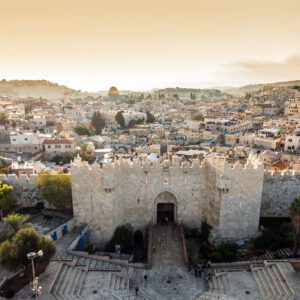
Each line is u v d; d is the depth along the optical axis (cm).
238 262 5597
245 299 4391
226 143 17212
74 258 5438
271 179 6950
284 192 6981
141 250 6544
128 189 6606
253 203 6197
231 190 6081
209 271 5250
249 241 6306
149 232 6469
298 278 4575
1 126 16375
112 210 6288
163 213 7344
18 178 7081
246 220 6266
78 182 6194
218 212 6216
